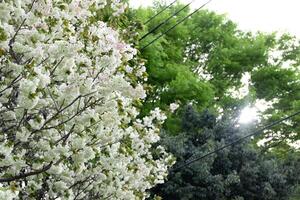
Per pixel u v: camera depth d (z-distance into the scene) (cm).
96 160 654
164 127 1731
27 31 473
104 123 548
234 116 2198
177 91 1816
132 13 1489
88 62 504
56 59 494
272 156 1809
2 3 430
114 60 509
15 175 476
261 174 1581
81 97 504
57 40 508
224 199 1482
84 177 629
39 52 469
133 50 561
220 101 2317
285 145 2625
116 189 676
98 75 513
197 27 2631
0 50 434
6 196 355
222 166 1562
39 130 482
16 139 482
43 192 567
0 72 479
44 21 489
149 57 1698
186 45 2645
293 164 1733
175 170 1445
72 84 487
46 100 490
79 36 537
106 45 518
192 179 1452
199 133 1606
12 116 474
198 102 1912
